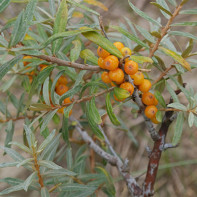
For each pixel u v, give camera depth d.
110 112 0.29
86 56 0.30
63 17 0.28
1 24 0.41
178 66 0.32
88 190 0.35
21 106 0.38
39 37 0.34
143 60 0.28
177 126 0.30
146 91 0.30
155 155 0.34
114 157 0.38
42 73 0.30
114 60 0.27
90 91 0.31
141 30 0.31
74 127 0.41
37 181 0.31
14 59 0.28
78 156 0.44
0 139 0.54
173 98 0.31
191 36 0.30
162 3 0.31
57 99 0.32
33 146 0.29
